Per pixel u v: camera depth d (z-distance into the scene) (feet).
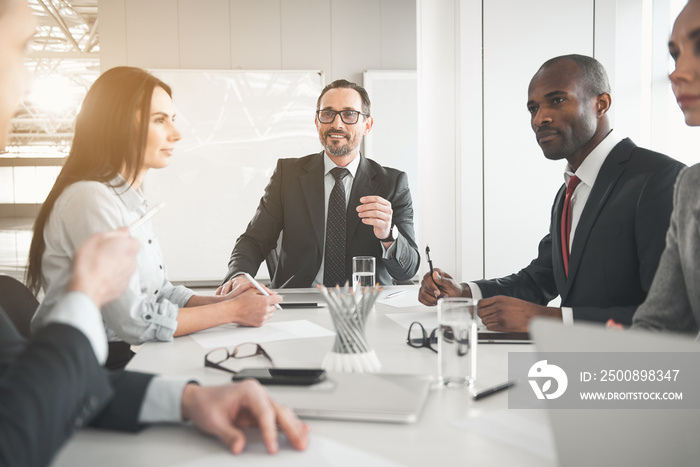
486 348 4.20
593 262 5.02
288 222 8.24
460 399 3.10
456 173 9.02
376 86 17.26
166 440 2.58
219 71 16.75
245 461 2.35
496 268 8.82
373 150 17.30
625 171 5.01
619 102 8.59
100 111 5.03
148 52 16.80
